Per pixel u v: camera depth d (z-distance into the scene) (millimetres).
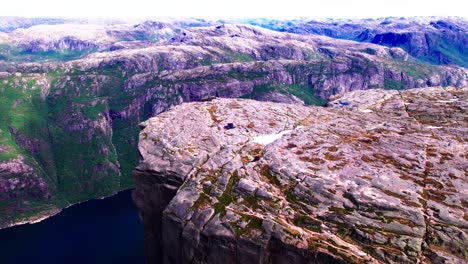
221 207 78750
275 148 95188
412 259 56625
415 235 60219
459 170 75875
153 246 106625
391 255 57938
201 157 97000
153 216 102875
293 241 64875
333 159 86062
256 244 68312
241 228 71812
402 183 72625
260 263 68438
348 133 104250
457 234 58594
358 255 59312
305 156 89062
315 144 95875
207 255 75438
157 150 105438
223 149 99250
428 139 95500
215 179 87625
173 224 83062
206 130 110750
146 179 100438
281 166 85438
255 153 95625
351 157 86125
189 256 78625
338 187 74062
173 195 94250
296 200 74312
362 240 61875
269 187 79812
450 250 56969
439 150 87062
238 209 76500
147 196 102062
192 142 105000
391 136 99938
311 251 62281
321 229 66125
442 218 62156
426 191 69500
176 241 83438
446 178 73000
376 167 79812
